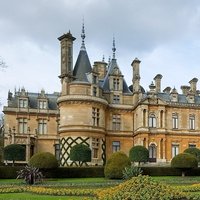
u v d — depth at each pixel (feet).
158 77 249.14
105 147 215.51
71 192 96.43
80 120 200.34
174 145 226.17
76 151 180.75
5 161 208.95
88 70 212.84
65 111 203.00
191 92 238.07
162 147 220.84
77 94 201.57
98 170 164.96
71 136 199.52
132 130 228.84
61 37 210.38
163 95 238.89
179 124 229.25
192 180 142.92
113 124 226.17
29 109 244.01
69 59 208.44
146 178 68.39
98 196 71.05
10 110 240.94
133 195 64.08
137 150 194.39
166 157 221.87
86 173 163.22
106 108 221.66
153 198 63.87
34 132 241.55
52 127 245.65
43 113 245.04
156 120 222.69
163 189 66.90
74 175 161.17
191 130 230.07
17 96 246.68
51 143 243.40
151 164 209.97
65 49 208.54
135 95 229.66
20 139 231.09
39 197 89.45
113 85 229.45
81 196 93.35
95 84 208.03
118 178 150.71
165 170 169.37
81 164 186.29
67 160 198.18
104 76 251.80
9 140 230.27
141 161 193.26
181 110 231.09
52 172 157.07
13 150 187.42
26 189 105.81
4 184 128.57
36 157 151.53
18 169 154.61
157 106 223.92
